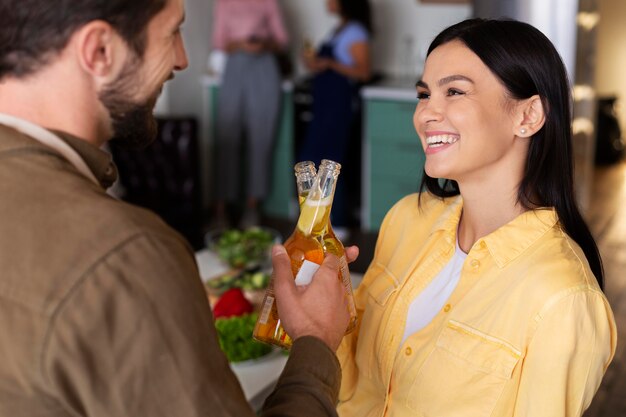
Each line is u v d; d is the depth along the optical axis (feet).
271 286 3.38
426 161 3.72
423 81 3.69
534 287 3.46
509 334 3.52
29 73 2.65
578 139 12.98
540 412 3.42
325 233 3.43
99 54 2.65
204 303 2.67
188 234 13.97
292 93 16.28
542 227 3.66
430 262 4.04
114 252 2.50
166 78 2.86
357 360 4.22
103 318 2.46
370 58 15.65
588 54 12.68
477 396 3.59
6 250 2.53
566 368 3.36
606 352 3.50
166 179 14.58
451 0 15.97
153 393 2.53
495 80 3.53
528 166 3.71
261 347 6.69
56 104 2.69
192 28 17.13
